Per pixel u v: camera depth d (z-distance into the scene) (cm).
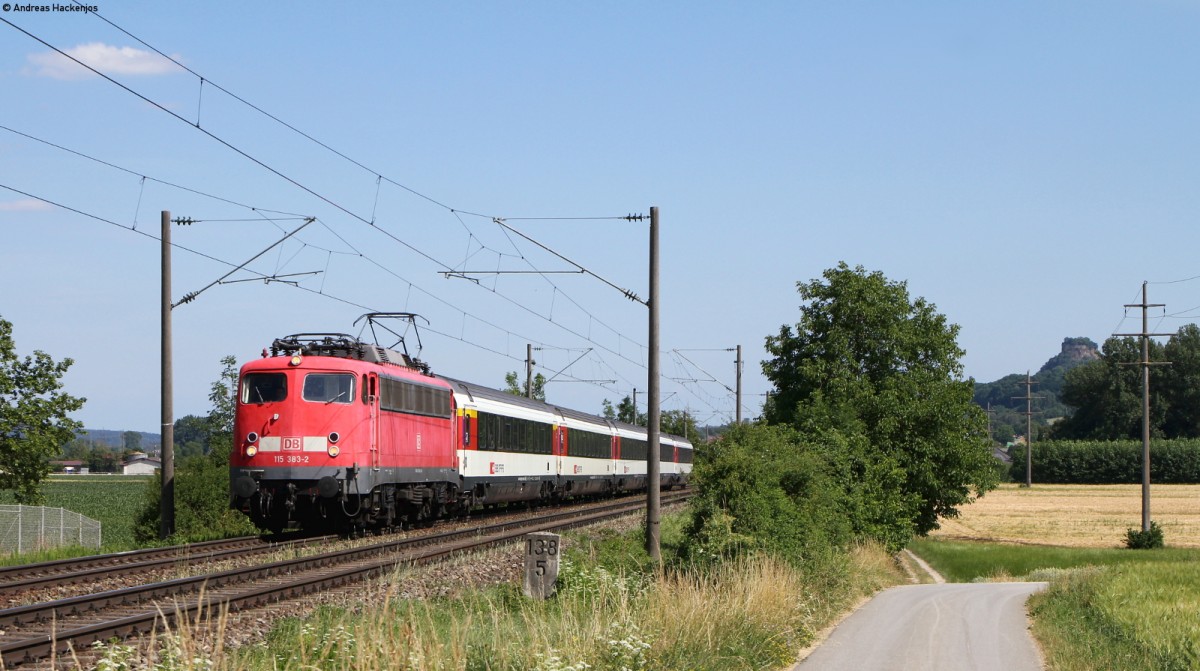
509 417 4012
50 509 3753
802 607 1816
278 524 2758
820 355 4525
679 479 7031
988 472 4516
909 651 1688
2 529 3662
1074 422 14925
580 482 5072
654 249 2525
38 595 1705
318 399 2630
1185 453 12069
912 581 3719
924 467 4234
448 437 3291
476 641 1241
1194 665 1803
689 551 2134
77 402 3988
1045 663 1638
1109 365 14450
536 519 3506
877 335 4528
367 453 2664
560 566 1769
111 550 2584
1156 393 14138
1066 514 8231
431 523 3309
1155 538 5788
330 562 2148
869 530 3544
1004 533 6794
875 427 4222
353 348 2794
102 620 1439
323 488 2588
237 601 1569
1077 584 2794
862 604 2378
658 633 1334
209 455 3950
